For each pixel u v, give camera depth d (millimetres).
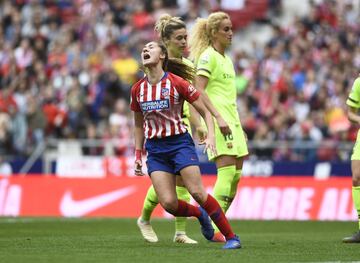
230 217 47125
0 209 49938
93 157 54156
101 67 65562
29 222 41031
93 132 58531
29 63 66688
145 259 21578
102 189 48812
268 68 64188
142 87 24266
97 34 69938
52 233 32844
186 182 23750
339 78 62906
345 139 56906
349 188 45625
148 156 24328
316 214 45906
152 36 70125
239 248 24594
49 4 73625
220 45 28547
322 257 22547
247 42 75688
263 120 59156
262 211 46781
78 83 62656
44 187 49656
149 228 27703
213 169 52094
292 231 35781
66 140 58750
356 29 69875
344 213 45344
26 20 71875
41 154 56469
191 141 24094
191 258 21812
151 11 73125
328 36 68188
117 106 59781
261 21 77125
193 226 38375
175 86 23812
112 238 29547
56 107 61250
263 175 53594
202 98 25531
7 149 58688
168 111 23844
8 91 63156
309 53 66125
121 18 72125
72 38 70000
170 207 24094
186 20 72125
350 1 72375
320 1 71625
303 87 62094
